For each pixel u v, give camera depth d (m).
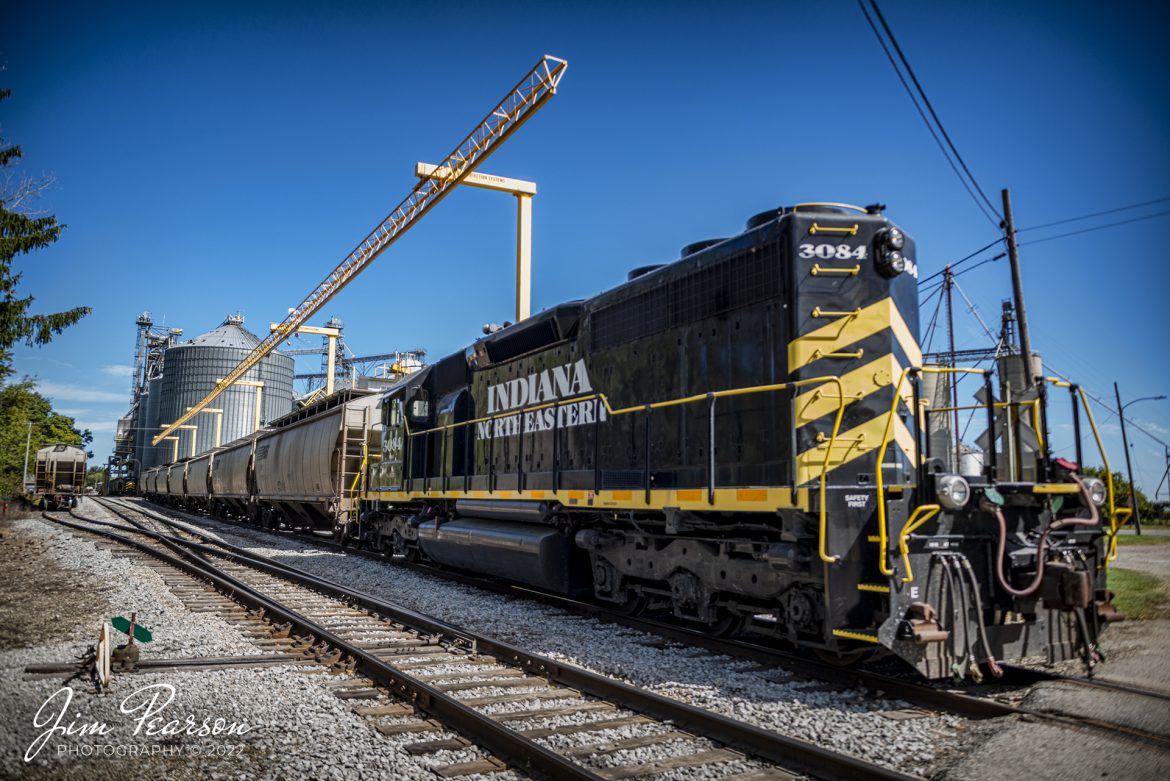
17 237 16.47
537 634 8.32
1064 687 5.85
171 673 6.57
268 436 26.50
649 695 5.46
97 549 16.98
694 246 8.68
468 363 13.29
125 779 4.36
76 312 16.94
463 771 4.41
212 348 77.00
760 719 5.34
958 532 6.04
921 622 5.62
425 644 7.84
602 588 9.52
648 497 8.11
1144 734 4.77
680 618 9.12
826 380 6.37
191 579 12.51
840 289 6.91
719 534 7.79
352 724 5.23
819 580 6.27
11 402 43.69
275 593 11.21
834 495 6.15
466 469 13.00
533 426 11.05
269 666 6.86
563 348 10.55
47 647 7.53
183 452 74.62
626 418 9.04
